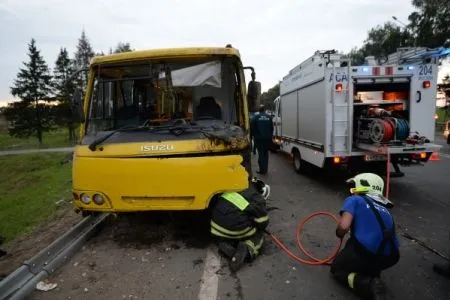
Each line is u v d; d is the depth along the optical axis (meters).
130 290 3.85
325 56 8.20
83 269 4.39
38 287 3.92
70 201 9.25
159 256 4.73
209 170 4.56
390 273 4.12
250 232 4.56
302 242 5.14
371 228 3.47
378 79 7.38
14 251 5.90
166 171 4.54
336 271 3.77
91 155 4.69
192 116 5.64
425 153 7.04
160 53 5.24
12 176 24.22
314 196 7.74
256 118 10.02
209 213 5.92
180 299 3.64
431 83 7.40
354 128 7.93
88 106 5.32
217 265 4.41
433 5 42.88
